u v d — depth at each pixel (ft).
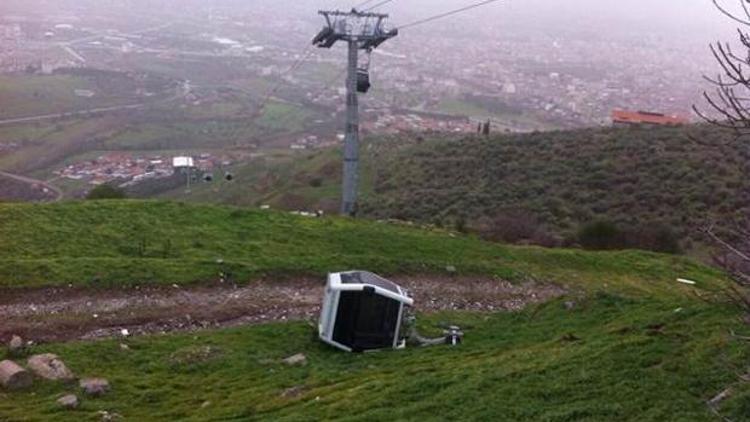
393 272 86.17
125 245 83.10
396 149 249.55
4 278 67.77
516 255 102.58
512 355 53.26
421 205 170.19
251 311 71.56
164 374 55.62
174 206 98.32
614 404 38.81
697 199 152.87
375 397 44.96
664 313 58.65
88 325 63.87
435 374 49.26
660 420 36.63
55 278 69.46
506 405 40.29
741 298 24.25
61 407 46.98
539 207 159.53
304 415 42.60
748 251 22.76
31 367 52.90
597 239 131.75
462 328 72.28
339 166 232.94
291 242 92.22
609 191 166.09
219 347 60.95
